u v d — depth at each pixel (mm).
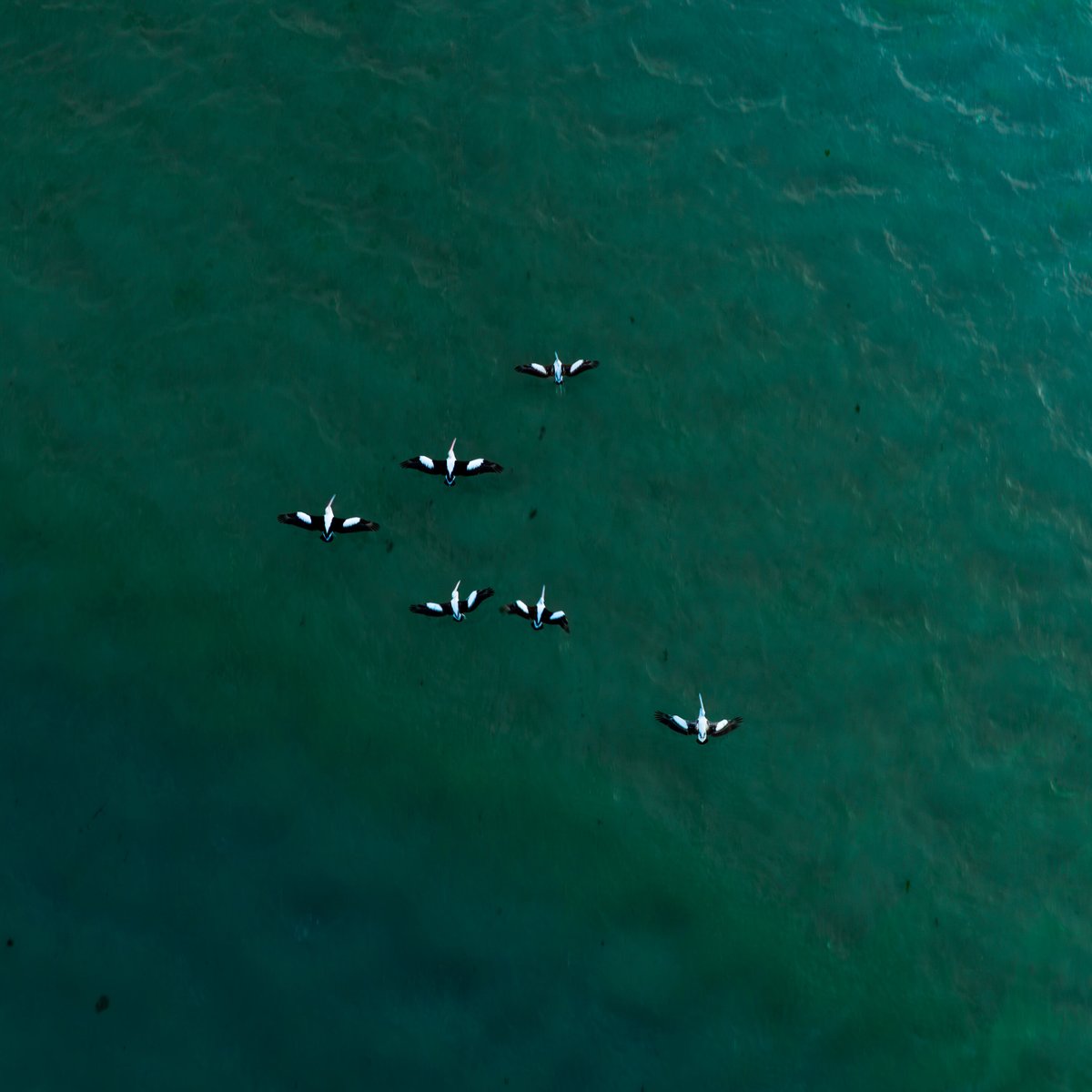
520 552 33281
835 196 37625
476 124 37469
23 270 35094
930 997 29906
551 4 39031
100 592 32094
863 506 34438
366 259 35844
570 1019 29172
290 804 30609
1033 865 31344
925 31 39781
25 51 37469
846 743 32156
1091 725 32719
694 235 36812
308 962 29172
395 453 34000
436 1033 28812
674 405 35000
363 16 38500
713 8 39562
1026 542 34312
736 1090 28766
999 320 36594
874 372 35781
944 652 33125
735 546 33781
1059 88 39375
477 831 30781
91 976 28484
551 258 36188
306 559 32781
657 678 32469
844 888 30797
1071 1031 29969
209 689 31453
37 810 29953
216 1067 28016
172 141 36781
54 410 33750
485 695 32000
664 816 31188
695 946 30000
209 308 35094
